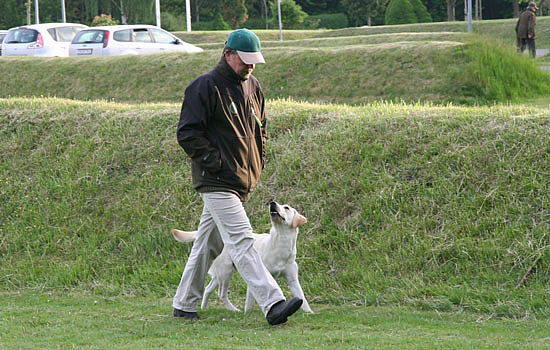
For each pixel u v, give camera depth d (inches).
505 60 788.6
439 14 4478.3
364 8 4259.4
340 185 463.2
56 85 953.5
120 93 901.2
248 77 321.1
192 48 1227.2
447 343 269.1
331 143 499.5
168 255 453.4
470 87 745.0
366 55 846.5
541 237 379.6
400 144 475.5
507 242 385.4
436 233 408.5
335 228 438.0
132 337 295.4
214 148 303.1
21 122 608.4
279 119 547.5
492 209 409.1
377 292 374.9
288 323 316.8
